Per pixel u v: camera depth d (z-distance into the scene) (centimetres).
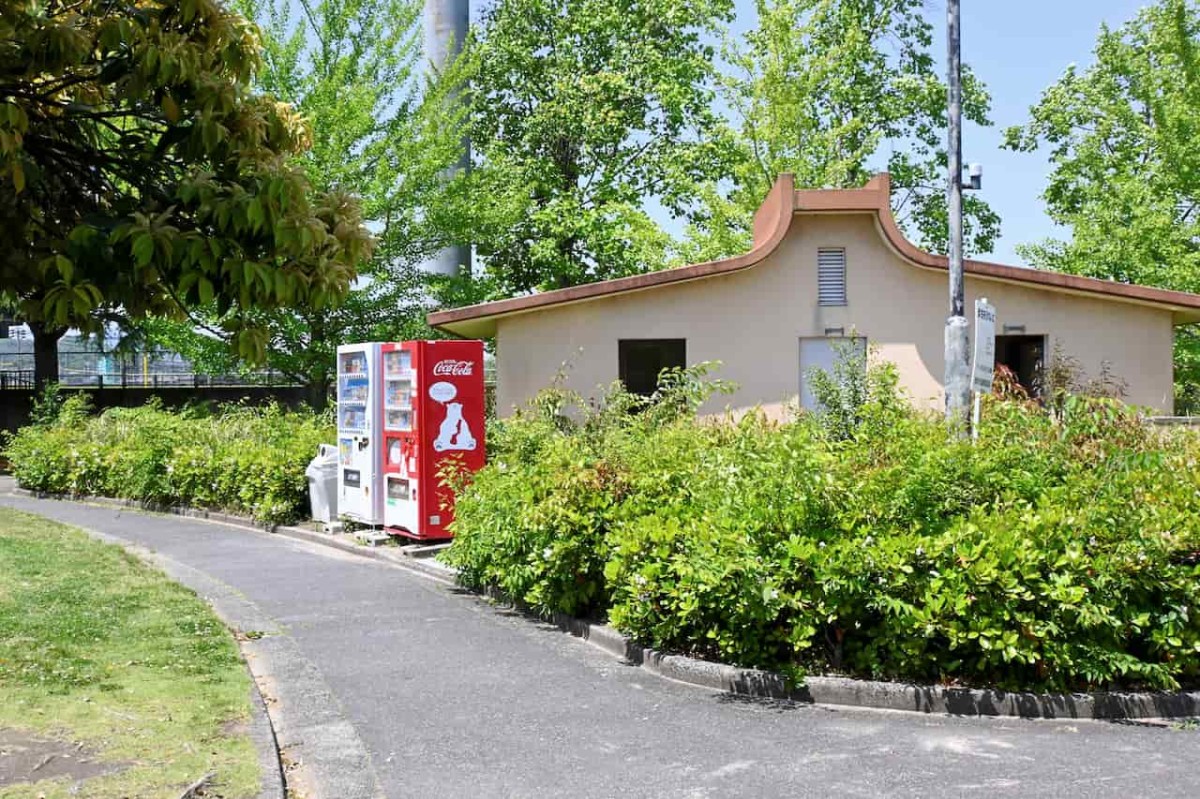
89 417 2384
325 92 2439
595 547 849
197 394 3212
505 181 3191
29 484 2142
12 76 393
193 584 1064
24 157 391
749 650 705
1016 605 655
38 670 659
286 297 389
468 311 1838
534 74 3462
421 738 595
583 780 526
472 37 3036
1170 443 833
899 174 3325
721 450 841
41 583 969
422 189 2595
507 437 1145
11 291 407
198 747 535
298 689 696
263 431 1831
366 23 2620
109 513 1747
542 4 3422
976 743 584
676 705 660
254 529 1531
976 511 696
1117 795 498
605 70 3272
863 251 1870
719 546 719
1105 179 2822
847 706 659
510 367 1862
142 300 420
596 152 3425
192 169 395
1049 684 648
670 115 3391
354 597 1015
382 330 2552
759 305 1866
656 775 532
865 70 3312
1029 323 1856
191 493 1727
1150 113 2830
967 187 1348
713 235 2778
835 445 779
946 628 652
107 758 511
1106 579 652
